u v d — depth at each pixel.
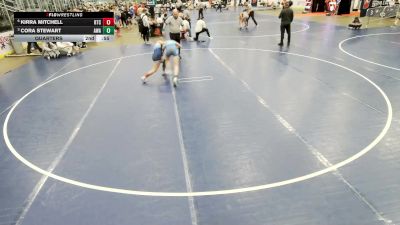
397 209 3.97
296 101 7.61
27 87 9.72
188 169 5.01
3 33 14.92
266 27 21.11
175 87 9.00
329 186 4.46
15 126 6.90
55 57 13.85
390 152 5.24
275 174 4.79
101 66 11.91
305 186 4.48
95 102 8.12
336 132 5.99
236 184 4.59
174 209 4.12
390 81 8.84
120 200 4.34
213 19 27.97
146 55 13.58
